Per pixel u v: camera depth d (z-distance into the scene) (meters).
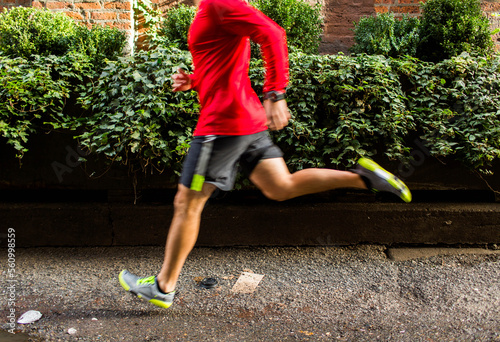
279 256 3.40
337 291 2.89
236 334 2.39
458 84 3.48
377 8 5.23
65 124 3.38
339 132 3.39
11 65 3.59
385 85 3.41
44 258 3.34
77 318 2.53
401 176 3.56
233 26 2.04
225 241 3.52
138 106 3.30
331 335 2.38
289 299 2.79
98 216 3.49
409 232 3.51
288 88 3.46
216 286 2.95
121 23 4.85
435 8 4.45
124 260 3.32
